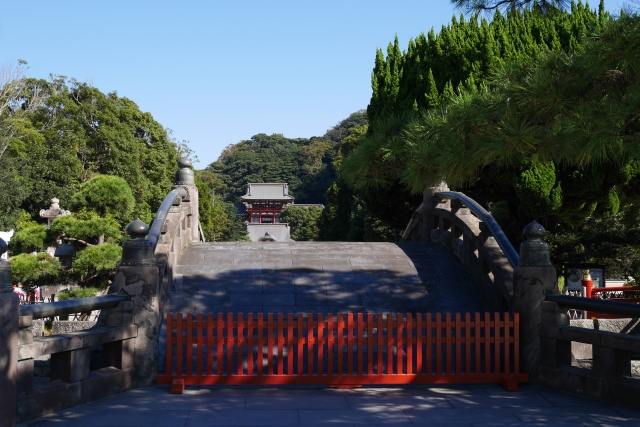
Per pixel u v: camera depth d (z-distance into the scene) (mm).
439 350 6582
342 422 5223
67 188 35500
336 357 7422
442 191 11266
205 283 8648
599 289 12977
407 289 8742
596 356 6074
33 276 13555
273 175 112938
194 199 11438
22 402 5004
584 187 11000
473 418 5375
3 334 4605
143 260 6703
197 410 5559
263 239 66625
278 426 5102
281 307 8094
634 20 5348
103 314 6750
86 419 5188
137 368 6520
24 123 36000
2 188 31719
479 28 12844
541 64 6164
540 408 5711
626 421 5262
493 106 6195
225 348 7422
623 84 5801
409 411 5586
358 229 34562
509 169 11039
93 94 38125
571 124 5605
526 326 6789
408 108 13297
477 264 8992
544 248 6922
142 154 40281
